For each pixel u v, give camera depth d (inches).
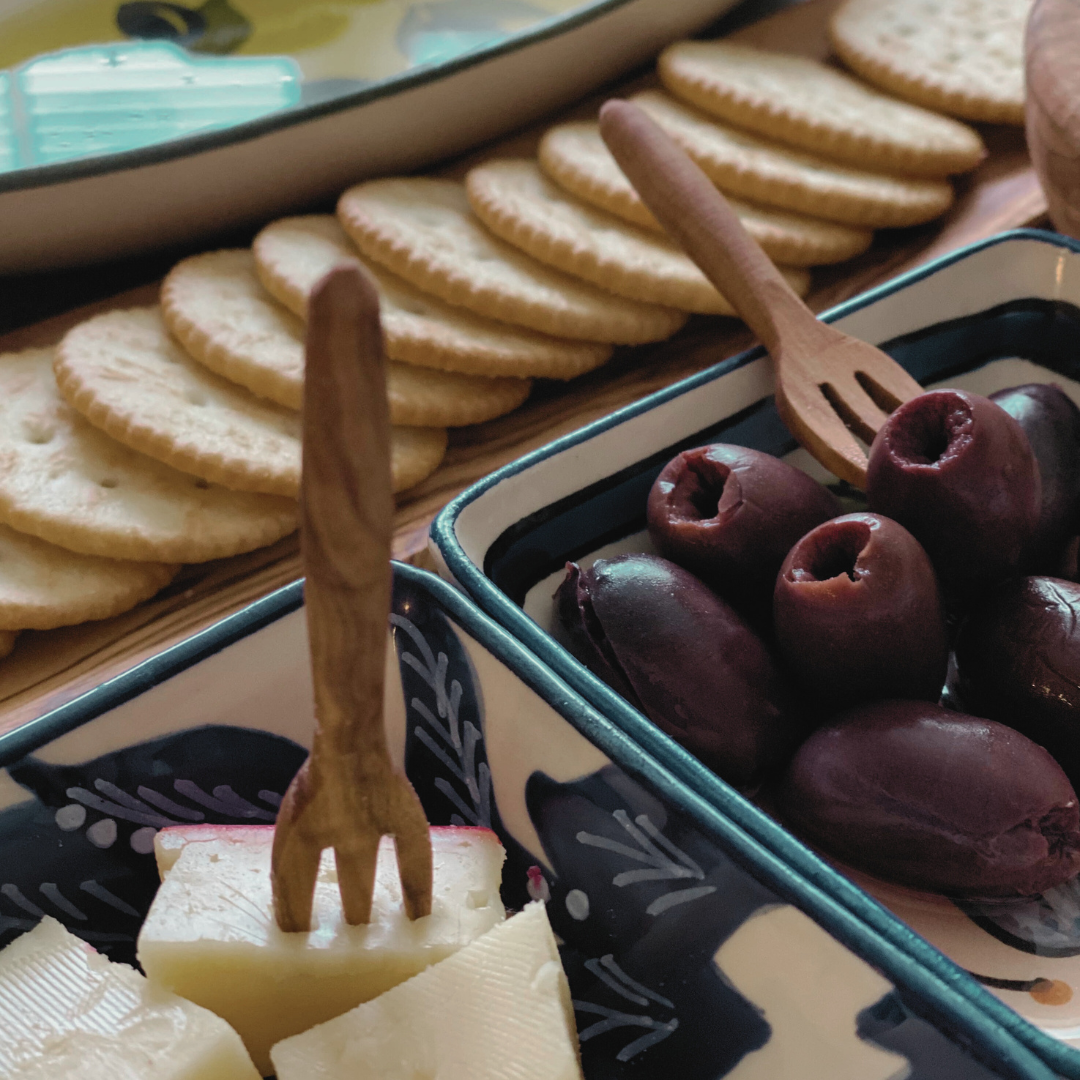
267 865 8.8
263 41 15.7
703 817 8.3
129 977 8.5
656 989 8.6
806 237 12.8
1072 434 10.4
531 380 12.5
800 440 10.6
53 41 15.6
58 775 8.8
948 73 14.7
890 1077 8.0
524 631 9.1
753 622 9.8
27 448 11.6
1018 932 8.9
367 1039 8.3
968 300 11.6
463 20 16.1
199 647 9.0
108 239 13.3
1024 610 9.3
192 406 11.7
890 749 8.8
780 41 16.3
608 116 11.0
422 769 9.4
